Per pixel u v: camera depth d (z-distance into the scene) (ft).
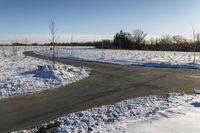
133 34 328.29
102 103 38.78
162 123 27.40
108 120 30.25
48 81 59.41
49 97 43.11
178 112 32.04
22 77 66.23
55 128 28.07
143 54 191.93
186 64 99.86
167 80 61.31
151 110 34.12
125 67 94.68
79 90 49.21
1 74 73.67
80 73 74.74
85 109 35.40
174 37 317.42
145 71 80.84
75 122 29.60
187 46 290.97
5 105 37.86
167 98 41.55
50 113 33.60
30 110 35.06
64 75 67.92
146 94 45.24
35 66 99.04
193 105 35.94
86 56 168.14
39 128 28.17
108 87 52.29
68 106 37.09
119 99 41.39
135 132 24.84
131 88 51.03
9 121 30.50
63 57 166.40
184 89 49.85
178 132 24.36
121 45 332.60
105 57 154.81
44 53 223.30
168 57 154.20
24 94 45.55
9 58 153.69
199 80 61.21
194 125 26.32
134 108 35.14
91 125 28.43
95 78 65.57
